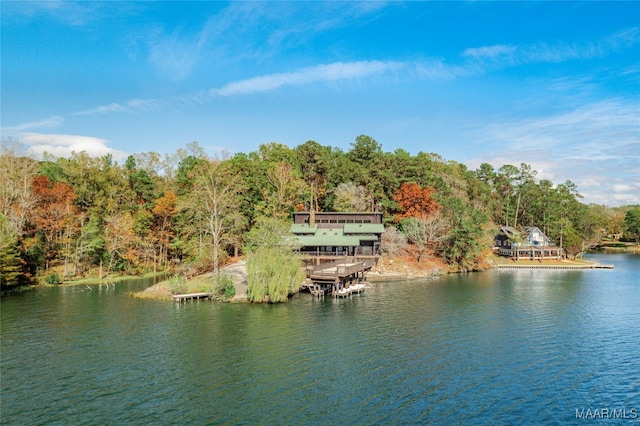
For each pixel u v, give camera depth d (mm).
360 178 97875
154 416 24250
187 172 88812
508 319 46062
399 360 33312
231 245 86000
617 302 55656
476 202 118438
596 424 23812
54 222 71875
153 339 38031
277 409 25203
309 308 50719
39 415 24203
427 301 55688
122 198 88312
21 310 48719
